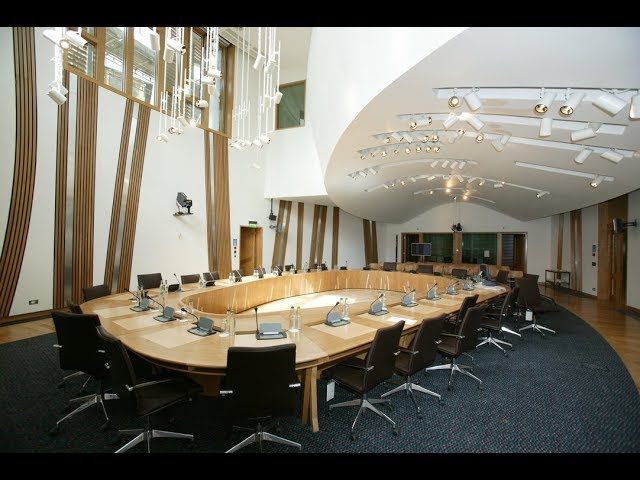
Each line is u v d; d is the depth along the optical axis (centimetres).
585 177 536
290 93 1001
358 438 248
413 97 330
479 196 1032
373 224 1498
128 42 685
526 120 392
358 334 288
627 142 385
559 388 337
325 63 455
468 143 499
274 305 642
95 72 635
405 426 265
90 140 618
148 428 227
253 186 976
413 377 367
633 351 456
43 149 560
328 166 596
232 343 256
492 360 422
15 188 530
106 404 285
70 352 252
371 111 364
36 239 555
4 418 263
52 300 575
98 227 636
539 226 1238
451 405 301
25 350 403
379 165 656
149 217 720
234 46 902
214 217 859
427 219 1449
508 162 563
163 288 473
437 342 299
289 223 1108
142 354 233
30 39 540
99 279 638
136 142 691
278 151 997
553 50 236
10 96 524
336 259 1316
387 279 842
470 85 301
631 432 258
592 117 343
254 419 201
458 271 791
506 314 493
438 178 793
